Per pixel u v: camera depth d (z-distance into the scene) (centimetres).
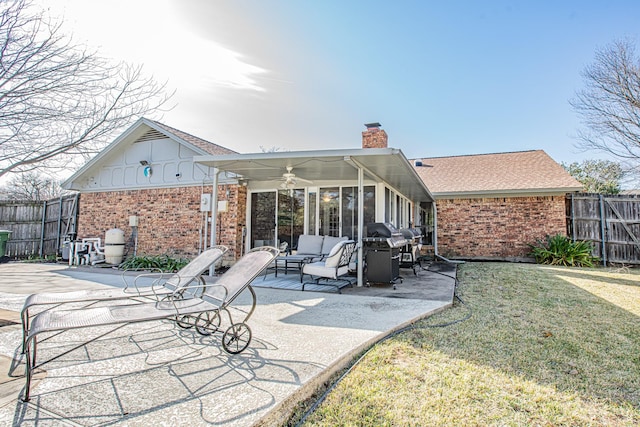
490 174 1455
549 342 392
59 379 276
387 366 321
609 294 655
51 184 1983
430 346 372
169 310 321
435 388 283
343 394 272
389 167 725
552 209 1235
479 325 450
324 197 967
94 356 325
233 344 358
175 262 997
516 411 254
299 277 830
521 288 709
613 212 1170
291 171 820
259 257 406
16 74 397
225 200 1016
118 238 1092
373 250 711
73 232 1251
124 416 223
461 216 1352
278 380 274
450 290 662
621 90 1227
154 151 1137
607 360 346
